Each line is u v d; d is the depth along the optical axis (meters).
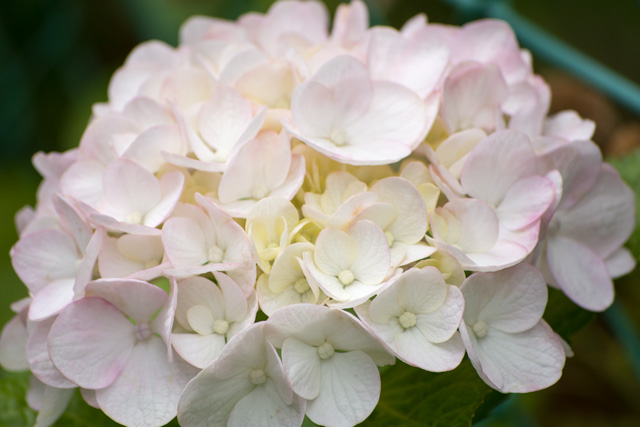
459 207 0.35
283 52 0.40
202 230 0.35
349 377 0.34
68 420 0.40
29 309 0.36
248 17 0.42
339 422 0.34
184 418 0.34
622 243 0.39
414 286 0.34
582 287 0.37
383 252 0.34
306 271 0.33
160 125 0.36
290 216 0.35
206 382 0.34
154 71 0.41
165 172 0.37
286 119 0.36
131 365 0.35
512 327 0.35
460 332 0.34
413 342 0.34
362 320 0.33
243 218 0.35
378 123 0.37
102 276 0.35
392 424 0.37
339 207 0.34
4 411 0.41
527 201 0.36
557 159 0.37
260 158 0.35
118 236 0.36
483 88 0.38
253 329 0.33
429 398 0.37
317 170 0.36
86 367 0.35
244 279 0.34
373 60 0.38
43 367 0.35
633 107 0.45
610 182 0.38
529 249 0.35
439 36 0.40
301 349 0.34
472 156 0.36
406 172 0.36
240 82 0.37
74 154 0.39
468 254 0.35
